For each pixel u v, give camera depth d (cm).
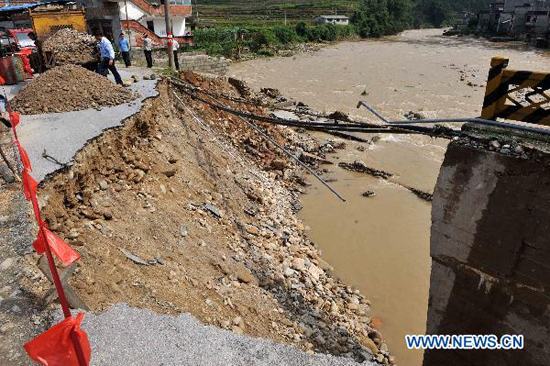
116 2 3161
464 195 571
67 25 1828
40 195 724
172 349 464
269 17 8781
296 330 803
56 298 514
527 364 577
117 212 852
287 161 1648
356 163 1684
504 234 544
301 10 9531
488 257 571
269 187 1412
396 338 873
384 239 1227
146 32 3120
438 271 642
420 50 5419
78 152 859
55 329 319
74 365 326
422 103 2664
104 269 670
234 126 1636
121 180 939
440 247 624
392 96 2841
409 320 925
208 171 1234
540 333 550
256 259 983
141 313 513
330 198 1453
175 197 1026
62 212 745
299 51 5312
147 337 477
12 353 442
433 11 11469
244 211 1191
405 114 2417
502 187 530
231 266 902
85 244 701
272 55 4875
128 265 721
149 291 680
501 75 547
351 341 830
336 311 909
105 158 945
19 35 2272
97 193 859
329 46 6038
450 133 581
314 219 1319
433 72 3722
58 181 778
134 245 791
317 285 978
